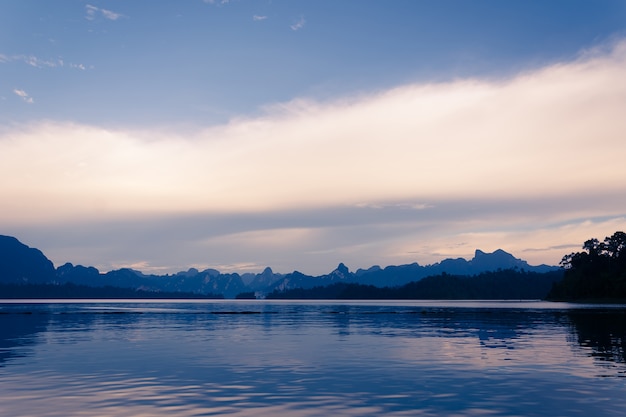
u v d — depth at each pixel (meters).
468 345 48.25
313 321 97.75
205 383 28.91
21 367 34.94
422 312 143.88
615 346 46.34
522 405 23.31
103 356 41.12
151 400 24.56
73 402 24.12
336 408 23.00
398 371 33.00
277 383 28.91
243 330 72.06
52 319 109.38
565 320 91.69
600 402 23.78
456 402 24.00
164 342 53.41
